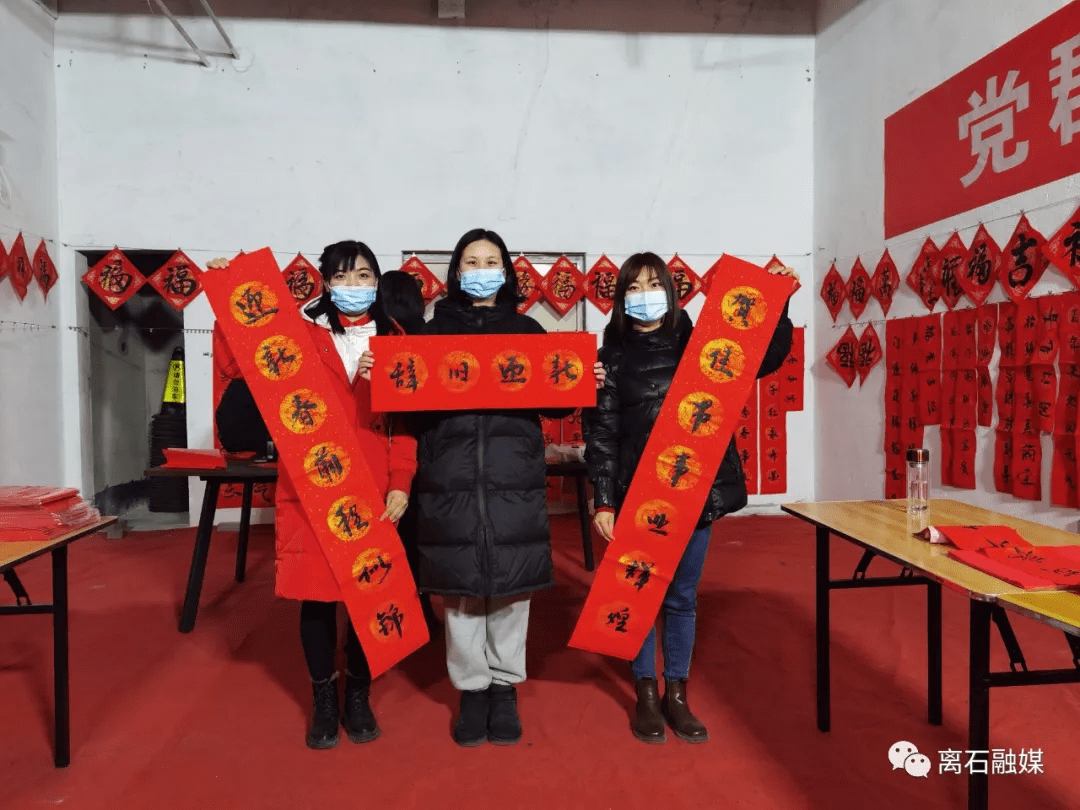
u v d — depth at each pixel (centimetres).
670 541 173
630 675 222
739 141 492
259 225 458
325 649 176
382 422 179
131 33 446
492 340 168
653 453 173
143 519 486
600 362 184
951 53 358
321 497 166
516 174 477
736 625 263
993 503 329
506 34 475
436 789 156
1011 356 317
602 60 482
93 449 462
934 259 368
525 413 173
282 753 173
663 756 170
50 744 178
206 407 452
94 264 463
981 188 337
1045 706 195
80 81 444
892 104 407
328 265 179
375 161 466
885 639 246
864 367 435
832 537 411
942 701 199
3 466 382
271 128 458
